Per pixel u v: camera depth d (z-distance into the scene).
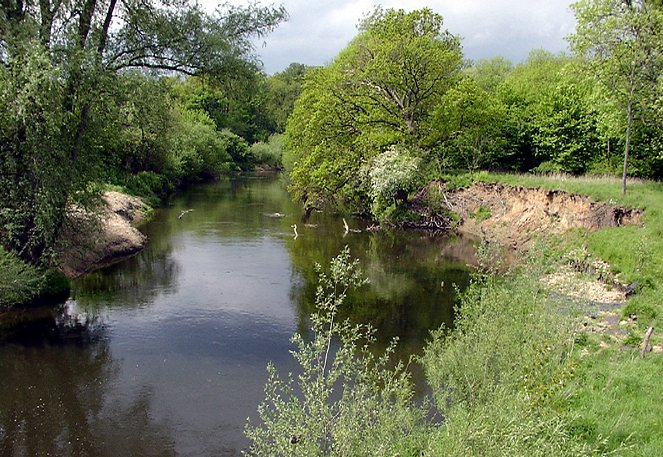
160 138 40.97
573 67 22.17
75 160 16.16
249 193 47.31
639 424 7.55
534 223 24.64
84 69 15.11
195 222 31.42
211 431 9.53
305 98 36.97
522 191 27.06
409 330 14.60
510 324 9.26
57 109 14.30
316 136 35.03
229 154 70.25
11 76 14.00
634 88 20.33
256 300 17.08
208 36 17.48
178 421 9.84
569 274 12.93
